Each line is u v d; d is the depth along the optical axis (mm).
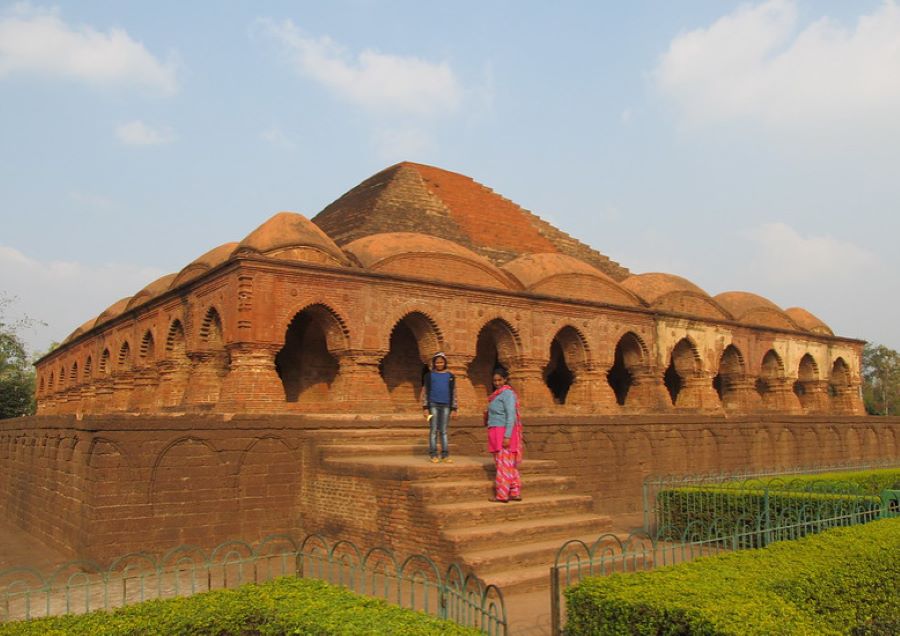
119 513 10820
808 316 31188
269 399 15164
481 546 9188
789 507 10219
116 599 8805
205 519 11633
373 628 4953
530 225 28266
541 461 12250
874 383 60031
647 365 23281
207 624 5488
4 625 5340
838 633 5152
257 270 15398
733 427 21594
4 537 14547
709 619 4781
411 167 27625
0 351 43219
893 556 6992
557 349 25812
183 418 11594
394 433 14094
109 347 25266
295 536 12516
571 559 9383
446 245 19891
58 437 12938
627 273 29859
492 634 6820
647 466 18594
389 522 10336
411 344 21047
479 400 22422
